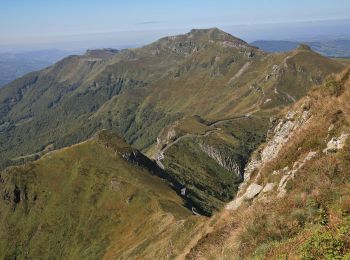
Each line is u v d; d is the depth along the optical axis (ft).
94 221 604.08
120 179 641.40
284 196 76.43
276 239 63.82
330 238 49.06
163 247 229.04
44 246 629.51
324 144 84.74
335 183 70.33
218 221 107.65
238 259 64.54
